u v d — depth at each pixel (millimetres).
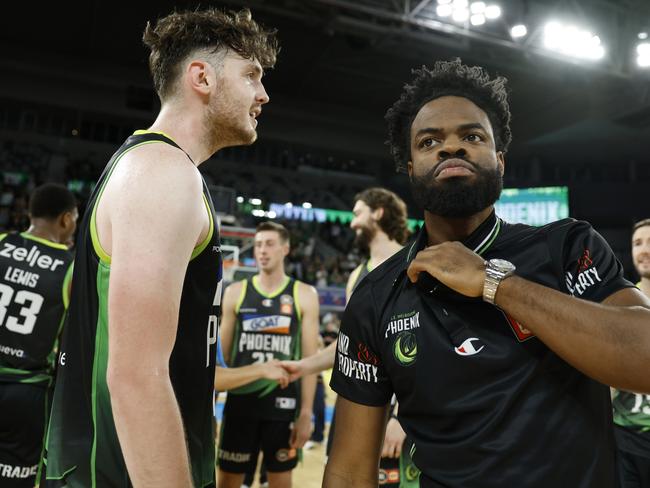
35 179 14391
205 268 1083
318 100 16875
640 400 2203
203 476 1122
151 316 870
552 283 1044
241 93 1192
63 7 12180
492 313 1043
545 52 9680
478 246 1131
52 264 2482
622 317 882
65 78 14750
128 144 1052
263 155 17766
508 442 956
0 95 14172
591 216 16719
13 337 2363
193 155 1151
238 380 2357
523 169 17625
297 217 17000
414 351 1085
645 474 2160
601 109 13539
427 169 1105
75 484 992
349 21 8570
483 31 9195
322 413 5605
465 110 1112
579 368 900
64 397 1039
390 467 2090
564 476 933
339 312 12711
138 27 12938
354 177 18406
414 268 1082
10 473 2301
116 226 923
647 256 2592
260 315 3148
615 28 10156
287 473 2928
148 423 839
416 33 8961
